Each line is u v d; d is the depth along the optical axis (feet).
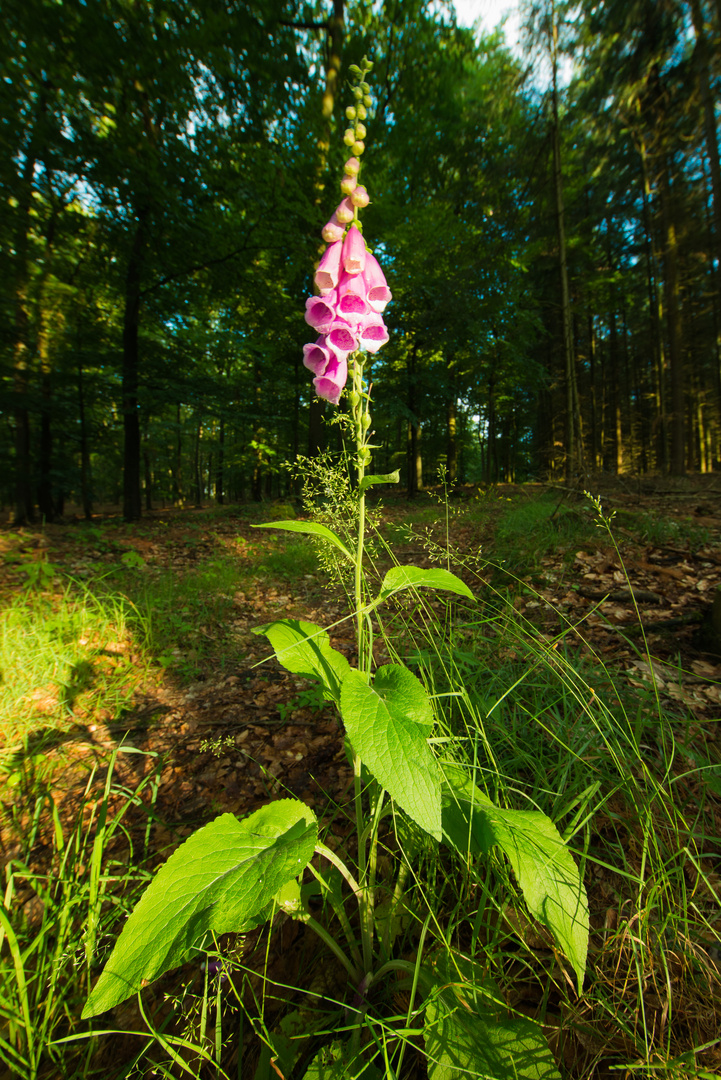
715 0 27.17
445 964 3.92
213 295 41.93
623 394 76.59
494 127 37.04
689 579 13.51
